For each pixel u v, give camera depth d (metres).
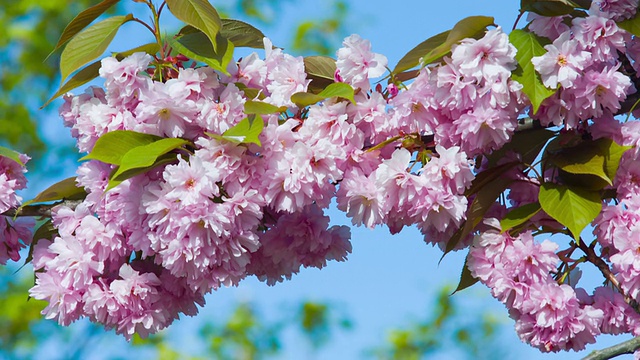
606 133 1.47
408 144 1.46
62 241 1.50
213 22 1.45
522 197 1.53
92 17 1.51
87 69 1.50
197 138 1.46
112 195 1.47
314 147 1.43
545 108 1.44
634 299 1.46
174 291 1.53
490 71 1.40
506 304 1.47
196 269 1.44
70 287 1.50
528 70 1.42
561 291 1.45
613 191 1.48
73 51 1.49
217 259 1.45
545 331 1.46
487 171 1.49
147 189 1.44
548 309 1.45
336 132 1.44
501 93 1.41
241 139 1.40
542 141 1.54
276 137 1.44
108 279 1.52
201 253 1.43
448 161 1.42
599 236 1.46
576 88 1.42
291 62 1.48
